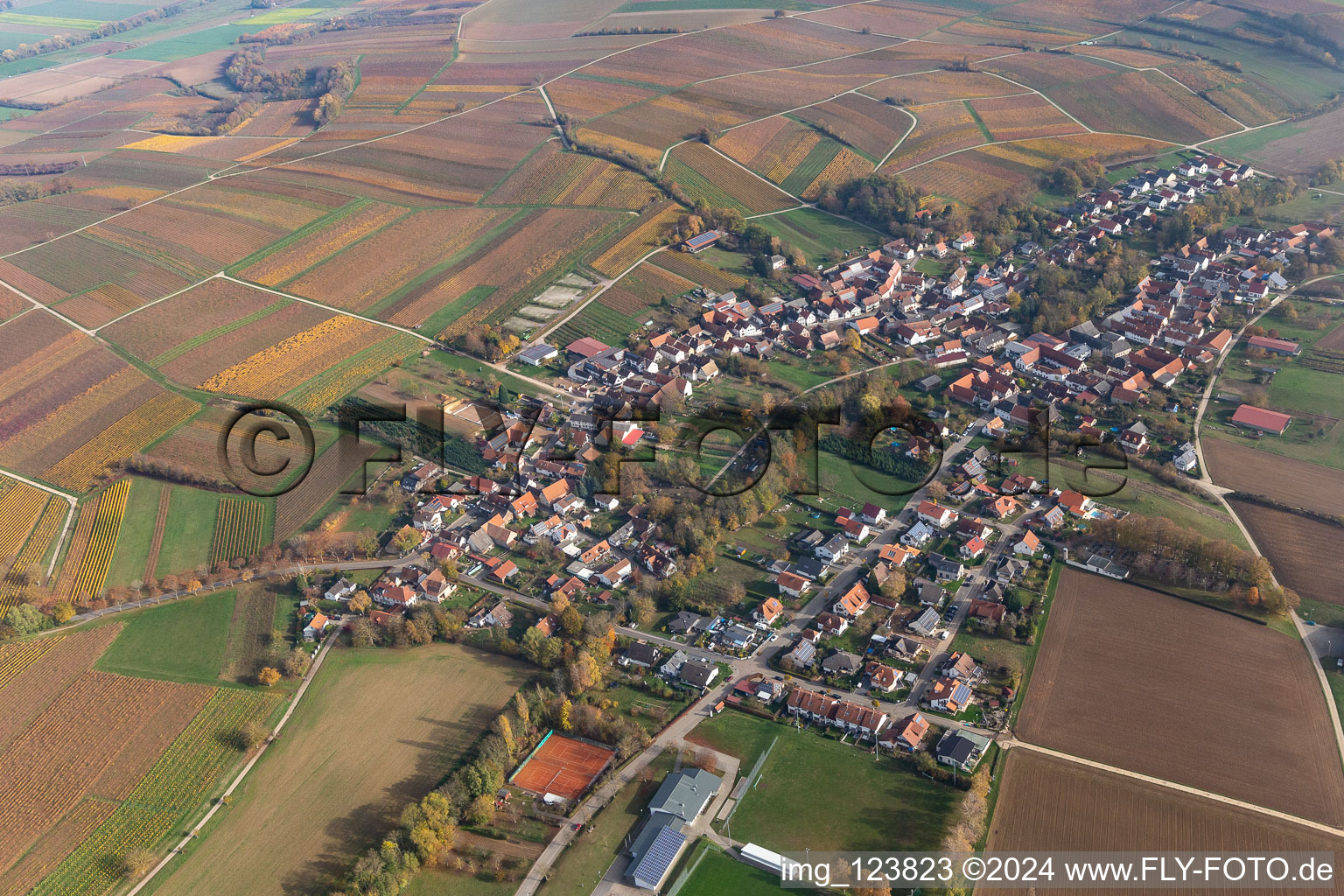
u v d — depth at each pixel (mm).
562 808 156000
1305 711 166500
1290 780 154250
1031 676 177375
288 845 152875
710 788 155500
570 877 144875
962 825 145625
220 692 184250
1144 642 183250
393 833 149875
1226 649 180500
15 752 174000
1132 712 168250
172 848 154375
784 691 177750
